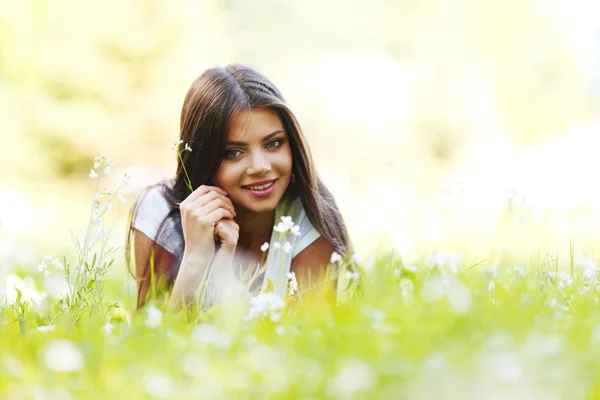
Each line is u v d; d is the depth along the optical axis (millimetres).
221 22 16422
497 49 21625
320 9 22875
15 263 5180
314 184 3424
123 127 14805
